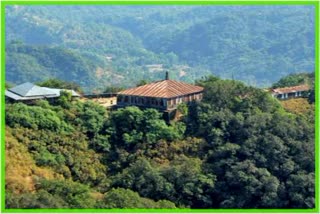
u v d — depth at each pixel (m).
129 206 108.06
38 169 120.81
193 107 146.25
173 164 130.50
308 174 126.94
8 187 109.62
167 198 122.69
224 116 140.38
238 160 130.38
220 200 125.31
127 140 136.50
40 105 139.88
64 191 110.38
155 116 139.75
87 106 144.00
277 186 124.56
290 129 135.62
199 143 137.25
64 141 132.25
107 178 128.75
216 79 169.12
